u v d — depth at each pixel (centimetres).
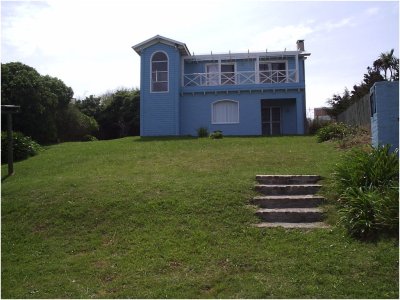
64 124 2836
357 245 591
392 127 980
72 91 2870
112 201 795
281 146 1420
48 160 1394
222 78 2455
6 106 1194
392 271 521
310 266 548
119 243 654
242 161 1149
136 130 3716
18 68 2333
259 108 2288
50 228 726
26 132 2289
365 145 1126
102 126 3725
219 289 507
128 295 506
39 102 2302
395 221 598
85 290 526
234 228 677
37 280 560
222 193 803
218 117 2323
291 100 2362
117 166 1181
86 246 654
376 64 2747
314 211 711
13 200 849
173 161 1207
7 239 698
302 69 2542
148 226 699
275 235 649
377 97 995
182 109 2333
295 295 486
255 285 511
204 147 1472
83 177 1014
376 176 714
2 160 1437
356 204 649
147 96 2262
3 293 529
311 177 870
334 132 1488
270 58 2448
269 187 816
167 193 823
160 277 545
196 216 723
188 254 601
